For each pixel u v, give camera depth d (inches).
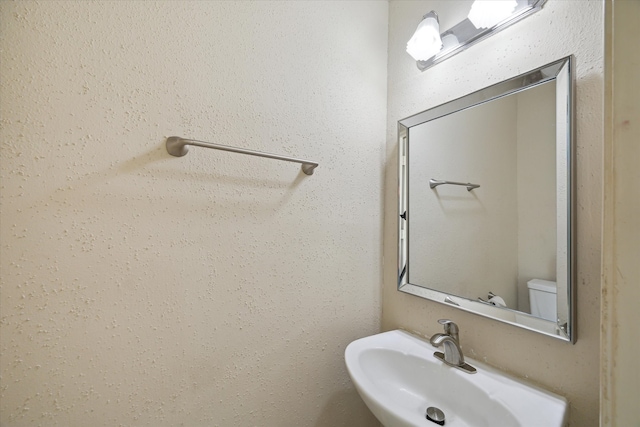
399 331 41.9
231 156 32.5
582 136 26.0
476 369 31.8
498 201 32.2
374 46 45.8
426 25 36.1
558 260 26.8
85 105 25.0
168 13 29.0
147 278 27.7
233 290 32.5
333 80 41.2
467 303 34.6
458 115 36.4
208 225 31.0
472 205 34.8
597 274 24.8
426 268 39.8
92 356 25.3
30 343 23.0
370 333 44.8
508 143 31.3
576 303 25.8
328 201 40.4
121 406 26.5
